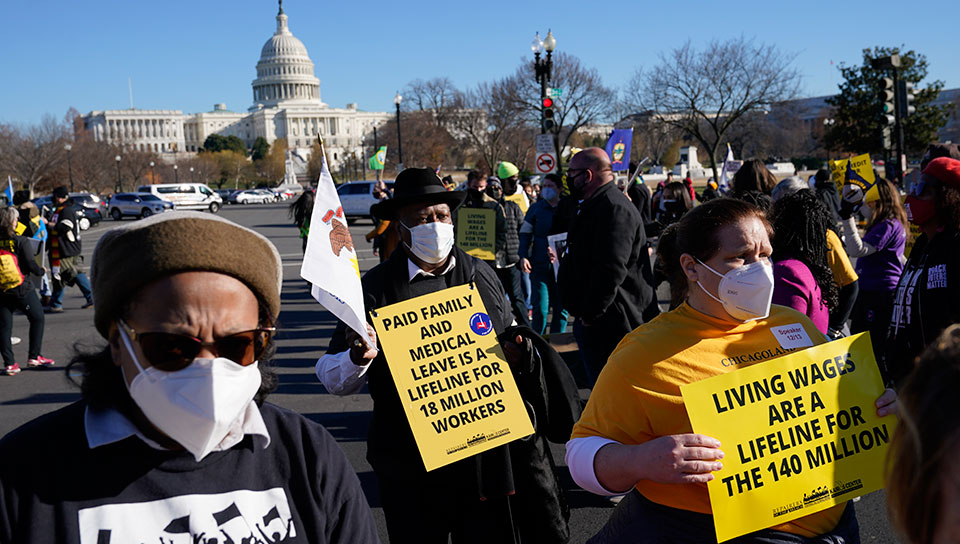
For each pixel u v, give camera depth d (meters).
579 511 4.58
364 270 16.34
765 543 2.12
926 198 3.52
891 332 3.82
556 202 8.58
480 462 2.87
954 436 1.06
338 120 148.62
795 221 3.63
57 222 12.95
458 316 2.94
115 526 1.43
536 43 16.17
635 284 4.55
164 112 160.38
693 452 1.99
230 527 1.51
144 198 52.78
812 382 2.18
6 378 8.38
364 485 5.11
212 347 1.47
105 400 1.51
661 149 79.88
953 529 1.09
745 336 2.29
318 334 10.41
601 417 2.28
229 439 1.57
